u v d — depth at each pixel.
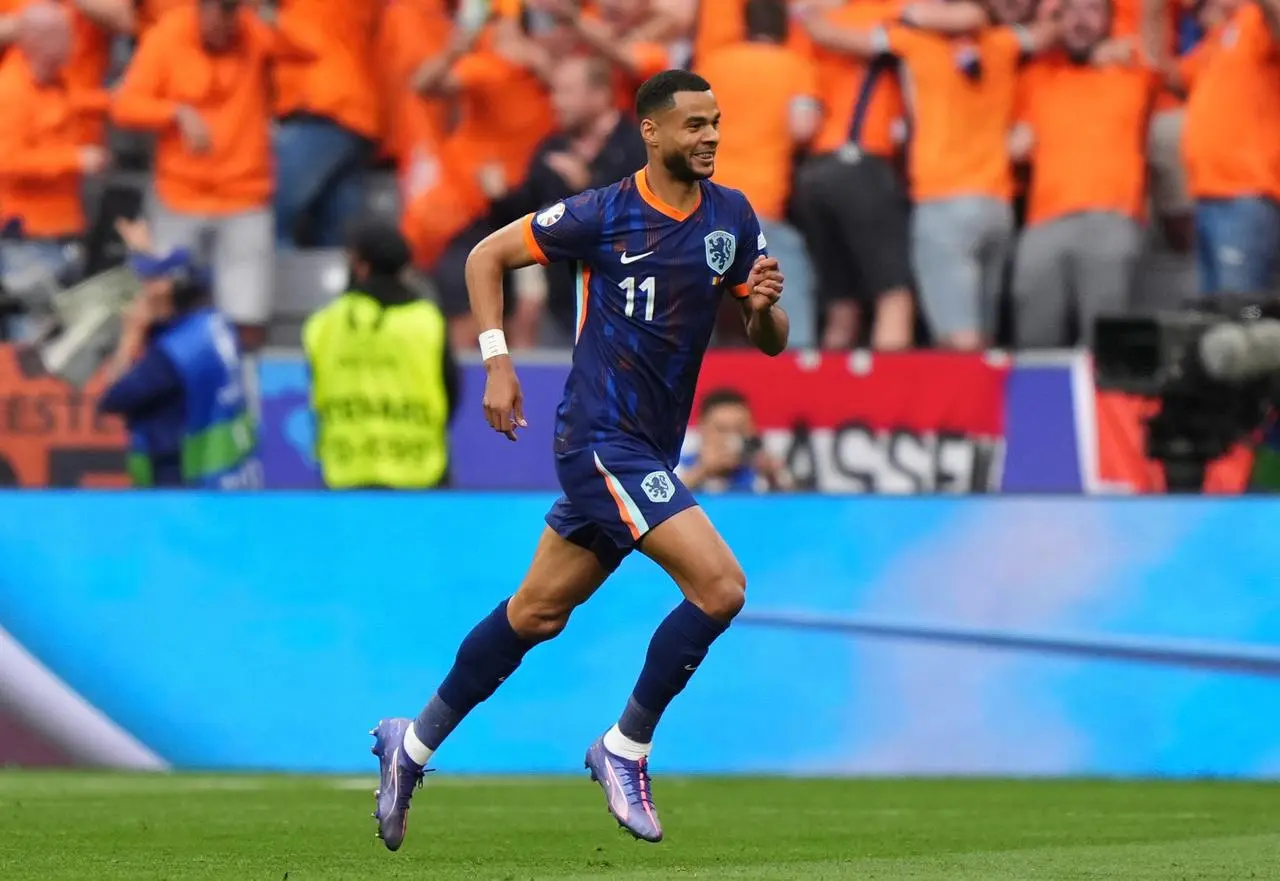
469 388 31.70
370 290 28.19
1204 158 33.97
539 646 27.05
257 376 31.80
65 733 27.41
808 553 26.98
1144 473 30.56
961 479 30.91
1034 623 26.69
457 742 27.12
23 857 15.80
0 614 27.48
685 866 15.04
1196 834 18.48
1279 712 26.19
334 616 27.34
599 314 14.56
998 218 34.12
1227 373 26.75
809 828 19.05
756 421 30.92
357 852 16.34
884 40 34.00
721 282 14.69
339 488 27.62
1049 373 30.89
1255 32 33.69
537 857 15.91
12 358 30.95
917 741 26.77
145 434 29.56
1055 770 26.58
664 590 26.91
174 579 27.44
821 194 33.88
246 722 27.33
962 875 14.19
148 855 15.99
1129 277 34.25
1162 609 26.50
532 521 27.14
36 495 27.56
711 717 27.03
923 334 34.25
